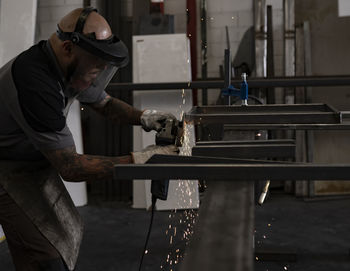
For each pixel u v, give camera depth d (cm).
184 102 389
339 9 407
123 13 446
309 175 78
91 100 169
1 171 138
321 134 411
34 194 141
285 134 416
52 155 124
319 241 286
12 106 123
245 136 195
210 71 450
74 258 150
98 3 438
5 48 362
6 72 128
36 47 134
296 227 317
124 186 418
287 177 78
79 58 127
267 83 362
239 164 81
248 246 54
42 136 121
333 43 418
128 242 294
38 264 140
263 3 422
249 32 432
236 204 67
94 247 285
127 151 422
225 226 60
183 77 385
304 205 378
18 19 366
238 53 437
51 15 443
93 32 122
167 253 272
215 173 80
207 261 51
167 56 388
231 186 76
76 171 121
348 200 391
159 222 342
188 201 373
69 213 155
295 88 420
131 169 81
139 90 378
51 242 140
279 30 435
